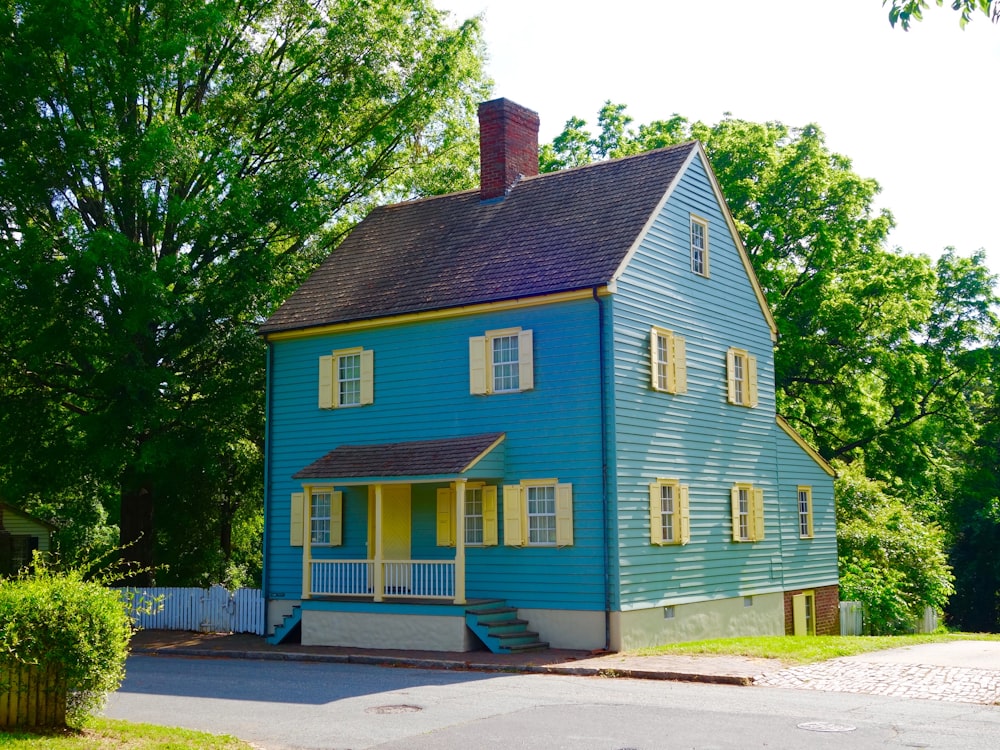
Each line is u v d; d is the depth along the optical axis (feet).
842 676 53.62
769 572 87.25
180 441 89.66
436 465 71.10
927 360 139.64
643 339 73.15
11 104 86.22
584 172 84.89
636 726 40.55
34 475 94.63
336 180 104.73
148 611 45.06
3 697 38.60
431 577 72.38
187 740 37.78
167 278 88.07
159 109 99.14
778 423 91.91
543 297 72.08
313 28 102.78
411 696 49.88
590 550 68.85
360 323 81.66
